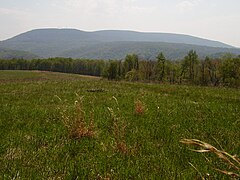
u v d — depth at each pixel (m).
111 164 6.23
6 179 5.07
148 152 7.25
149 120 11.35
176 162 6.48
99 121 10.76
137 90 27.12
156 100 18.20
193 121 11.35
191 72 90.44
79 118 8.83
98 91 24.77
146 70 102.81
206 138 8.62
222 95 22.70
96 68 193.12
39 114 12.39
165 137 8.77
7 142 7.70
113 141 7.91
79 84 36.41
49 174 5.50
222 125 10.74
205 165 6.23
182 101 18.06
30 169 5.70
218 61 88.50
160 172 5.76
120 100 17.75
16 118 11.49
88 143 7.85
